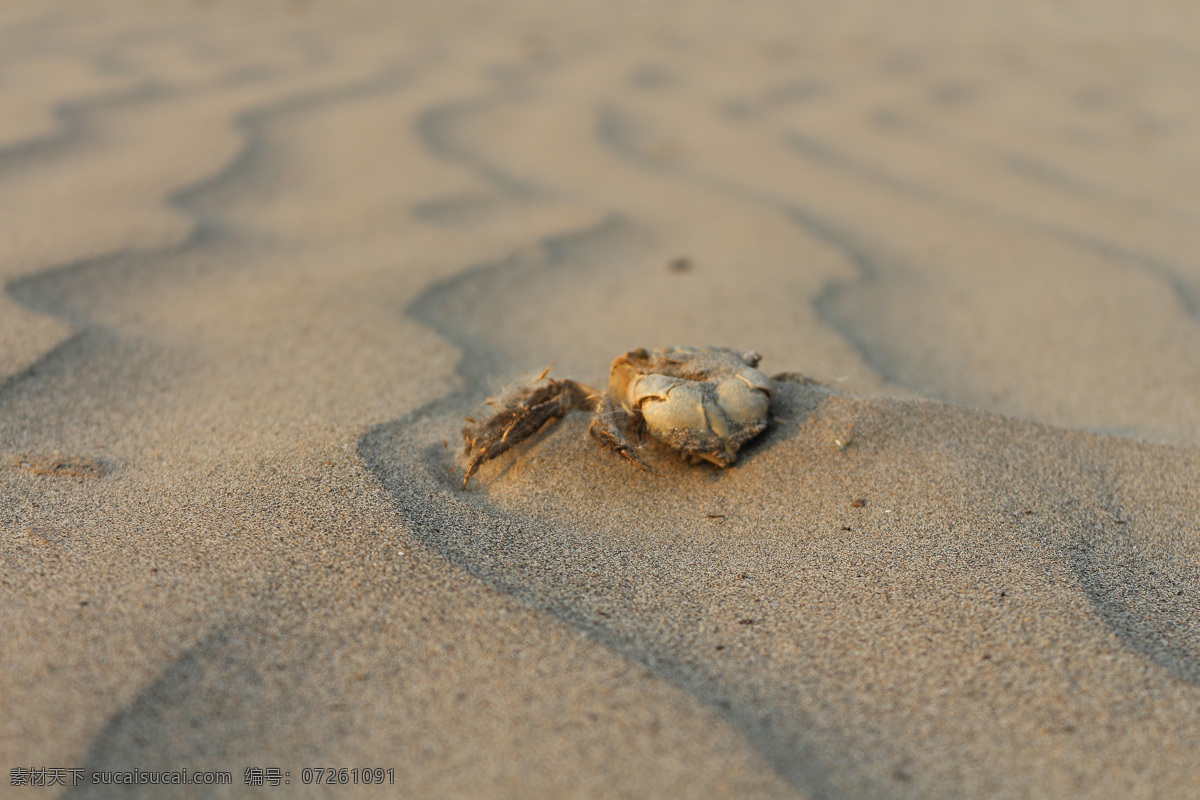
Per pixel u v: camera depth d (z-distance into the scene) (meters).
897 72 0.73
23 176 0.45
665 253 0.44
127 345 0.35
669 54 0.76
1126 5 0.94
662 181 0.51
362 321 0.37
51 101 0.55
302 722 0.23
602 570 0.27
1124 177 0.53
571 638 0.25
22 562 0.26
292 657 0.24
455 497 0.29
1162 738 0.23
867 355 0.37
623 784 0.22
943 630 0.25
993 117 0.63
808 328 0.38
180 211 0.44
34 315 0.35
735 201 0.48
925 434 0.30
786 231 0.45
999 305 0.40
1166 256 0.44
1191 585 0.27
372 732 0.23
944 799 0.22
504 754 0.23
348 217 0.45
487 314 0.39
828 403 0.31
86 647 0.24
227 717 0.23
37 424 0.31
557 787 0.22
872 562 0.27
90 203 0.43
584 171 0.52
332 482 0.28
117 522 0.27
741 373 0.30
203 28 0.73
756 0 0.96
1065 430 0.31
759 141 0.57
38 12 0.73
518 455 0.30
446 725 0.23
